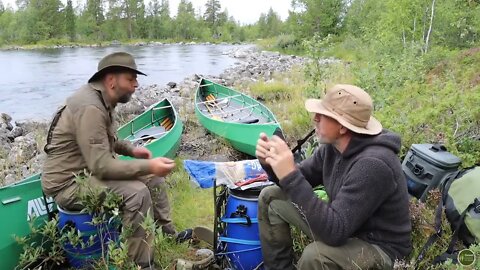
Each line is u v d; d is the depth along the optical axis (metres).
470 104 5.06
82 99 3.19
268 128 6.57
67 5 76.56
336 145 2.66
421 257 2.85
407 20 14.55
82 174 3.27
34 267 3.31
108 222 3.21
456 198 2.94
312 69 9.01
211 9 111.69
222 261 3.34
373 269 2.58
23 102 15.46
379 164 2.44
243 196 3.24
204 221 4.37
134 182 3.24
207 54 45.09
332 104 2.59
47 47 61.56
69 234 3.04
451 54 12.02
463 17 14.30
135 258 3.21
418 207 3.20
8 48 57.28
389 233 2.62
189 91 14.41
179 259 3.36
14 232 3.29
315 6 42.62
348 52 26.17
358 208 2.45
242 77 19.36
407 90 6.48
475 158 4.12
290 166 2.56
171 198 4.78
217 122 7.38
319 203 2.49
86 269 3.36
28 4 75.62
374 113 5.47
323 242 2.63
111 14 88.19
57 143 3.23
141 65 30.45
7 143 8.85
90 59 35.16
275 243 2.94
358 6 34.28
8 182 5.88
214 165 3.41
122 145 3.86
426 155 3.56
